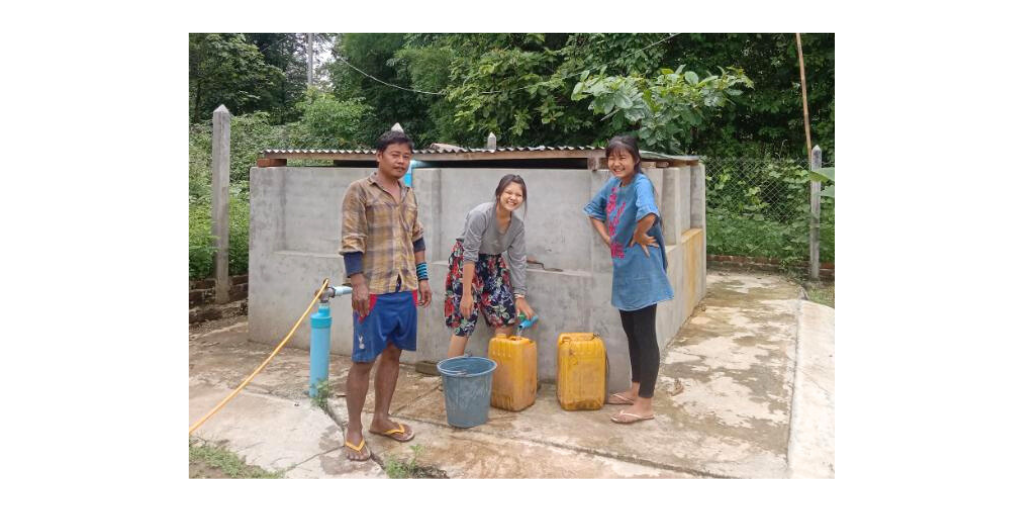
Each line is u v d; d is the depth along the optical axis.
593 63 10.15
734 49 10.34
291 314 5.20
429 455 3.17
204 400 3.93
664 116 7.10
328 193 5.12
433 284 4.54
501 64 10.59
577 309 4.12
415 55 14.05
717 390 4.08
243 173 9.66
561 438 3.36
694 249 6.32
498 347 3.76
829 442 3.32
